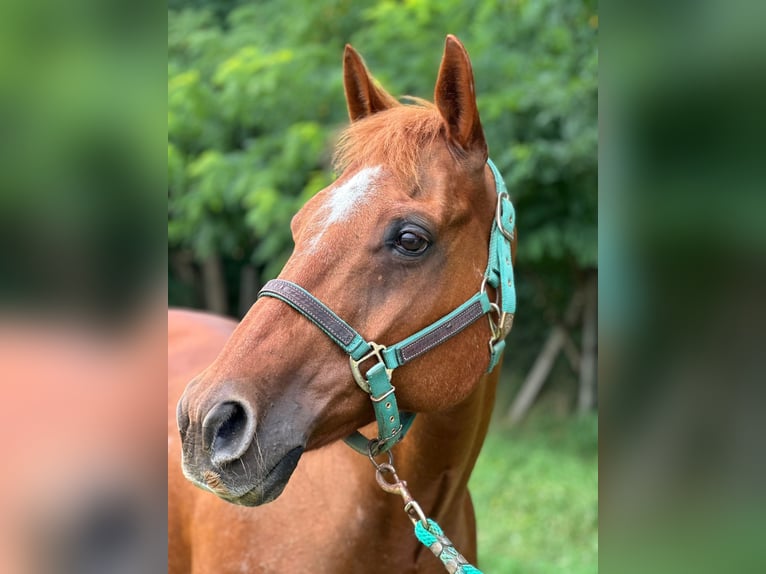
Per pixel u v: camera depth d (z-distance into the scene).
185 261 8.62
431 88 5.25
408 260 1.45
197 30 6.27
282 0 5.96
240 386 1.33
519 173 4.74
